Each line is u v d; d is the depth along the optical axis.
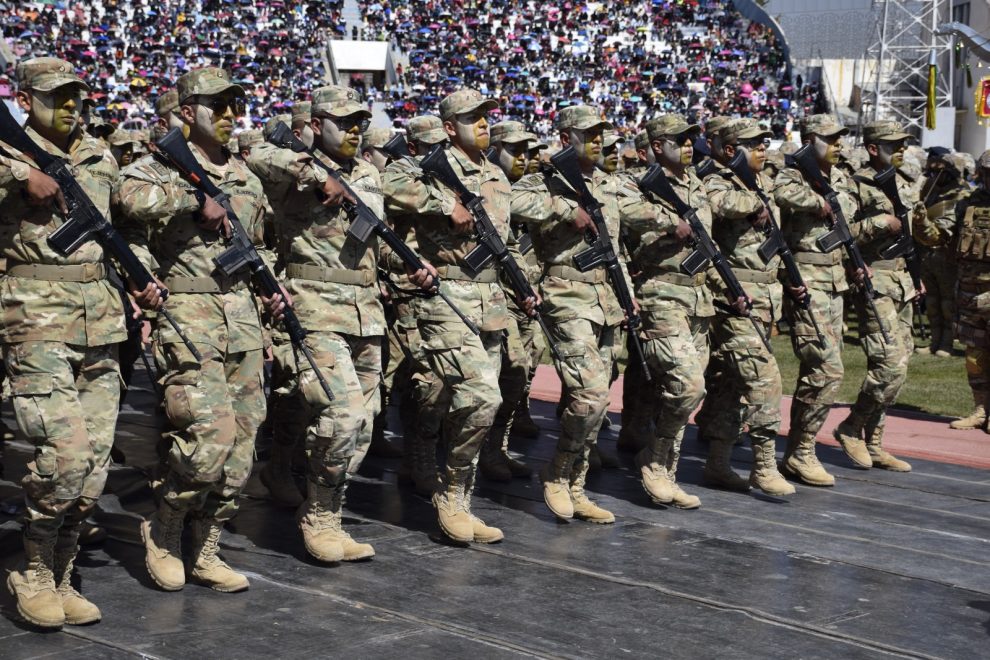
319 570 6.53
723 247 8.92
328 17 39.62
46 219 5.43
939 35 33.47
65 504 5.41
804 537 7.68
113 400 5.75
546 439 10.66
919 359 15.81
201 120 6.16
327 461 6.54
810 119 9.36
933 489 9.26
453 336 7.05
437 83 38.09
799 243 9.27
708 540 7.50
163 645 5.32
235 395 6.20
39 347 5.38
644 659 5.41
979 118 33.03
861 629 5.93
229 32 37.34
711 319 8.91
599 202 7.83
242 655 5.23
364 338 6.80
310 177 6.36
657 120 8.32
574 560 6.93
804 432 9.28
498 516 7.93
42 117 5.54
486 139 7.37
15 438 9.89
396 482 8.77
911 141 32.94
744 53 40.56
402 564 6.71
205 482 5.91
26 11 35.03
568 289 7.67
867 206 9.78
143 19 36.56
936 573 6.97
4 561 6.46
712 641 5.68
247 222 6.37
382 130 9.31
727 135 8.80
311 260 6.61
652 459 8.34
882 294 9.76
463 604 6.06
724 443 8.97
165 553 6.11
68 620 5.54
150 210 5.71
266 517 7.62
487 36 40.28
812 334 9.12
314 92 6.74
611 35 41.19
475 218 7.17
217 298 6.08
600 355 7.87
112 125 9.45
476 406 6.99
